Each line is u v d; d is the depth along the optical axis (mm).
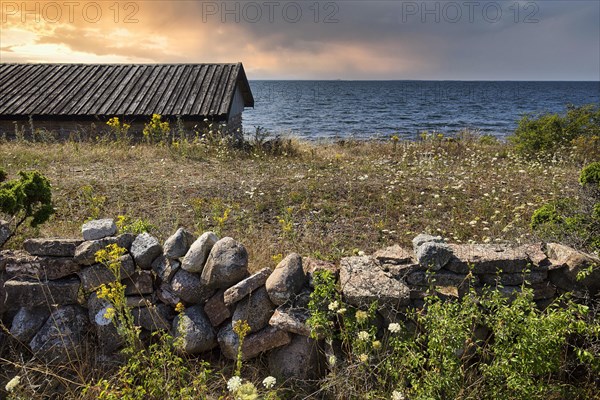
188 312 3574
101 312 3564
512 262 3494
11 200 4328
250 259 4684
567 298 3348
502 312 3070
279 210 7316
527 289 3244
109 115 15758
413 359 3016
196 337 3457
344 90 149250
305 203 7578
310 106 71938
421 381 3047
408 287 3477
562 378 3250
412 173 10180
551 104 75625
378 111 60250
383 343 3295
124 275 3621
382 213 7301
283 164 11242
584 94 115250
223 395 3148
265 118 49000
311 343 3352
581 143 13219
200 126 15914
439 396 2881
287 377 3338
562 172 10195
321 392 3227
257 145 13359
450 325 3018
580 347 3285
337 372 3139
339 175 9852
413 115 52969
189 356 3502
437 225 6793
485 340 3367
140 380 3305
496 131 33469
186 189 8312
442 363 2980
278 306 3426
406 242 6133
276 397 2922
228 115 15984
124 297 3312
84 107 16250
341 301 3326
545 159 12820
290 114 55000
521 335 2965
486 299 3393
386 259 3717
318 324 3160
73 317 3633
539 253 3676
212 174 9734
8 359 3553
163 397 3037
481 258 3527
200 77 18156
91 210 6578
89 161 10719
